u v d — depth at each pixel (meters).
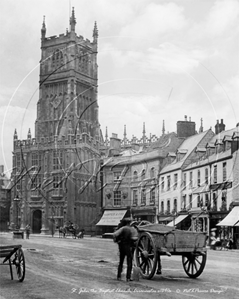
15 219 94.44
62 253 28.66
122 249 15.24
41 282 14.62
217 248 42.47
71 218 79.94
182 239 15.86
